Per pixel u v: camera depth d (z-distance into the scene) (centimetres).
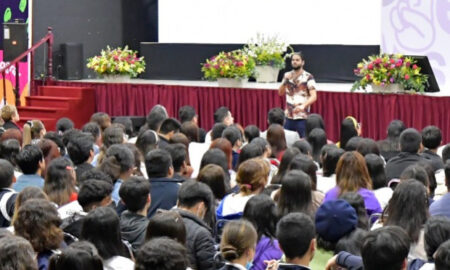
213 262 571
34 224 503
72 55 1936
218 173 698
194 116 1259
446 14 1599
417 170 705
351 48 1809
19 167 803
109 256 492
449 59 1608
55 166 686
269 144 968
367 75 1501
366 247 414
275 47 1730
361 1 1816
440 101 1450
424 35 1628
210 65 1678
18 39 1808
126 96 1767
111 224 495
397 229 419
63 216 645
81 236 499
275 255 549
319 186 792
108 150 773
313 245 474
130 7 2127
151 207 704
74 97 1788
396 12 1659
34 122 1092
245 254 479
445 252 395
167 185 712
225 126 1077
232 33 1948
